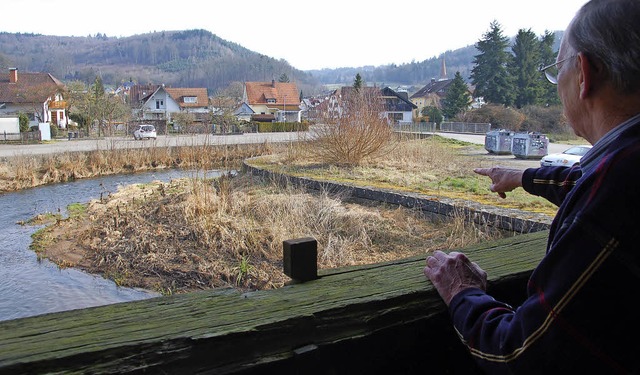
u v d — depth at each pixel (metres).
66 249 6.95
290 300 0.93
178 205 8.45
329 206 7.18
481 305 0.90
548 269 0.74
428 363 1.04
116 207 8.95
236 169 13.59
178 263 5.88
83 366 0.70
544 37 42.94
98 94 36.19
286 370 0.84
